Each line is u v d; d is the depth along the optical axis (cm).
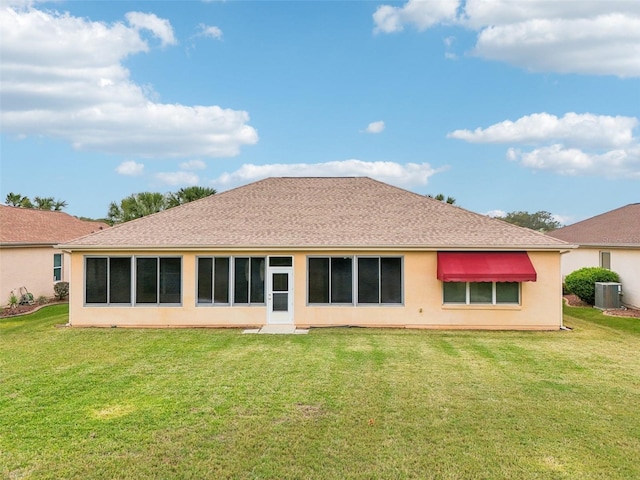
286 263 2158
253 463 768
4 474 725
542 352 1625
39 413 992
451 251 2122
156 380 1248
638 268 2630
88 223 4219
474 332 2039
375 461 779
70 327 2106
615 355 1580
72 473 731
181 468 749
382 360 1490
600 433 905
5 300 2700
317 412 1006
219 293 2150
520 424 948
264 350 1636
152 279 2141
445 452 815
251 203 2608
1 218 3008
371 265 2148
